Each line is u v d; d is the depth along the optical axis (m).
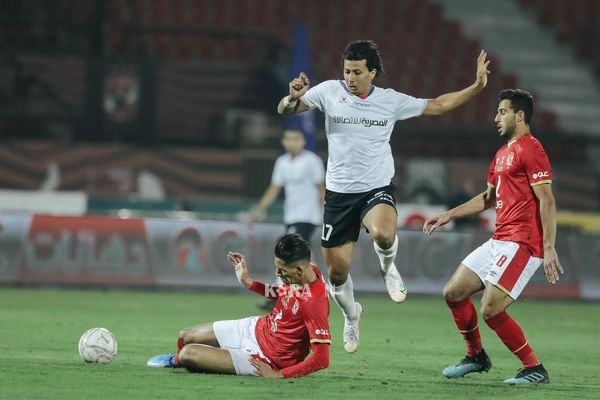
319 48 95.25
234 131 76.38
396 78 94.81
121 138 75.69
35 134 76.19
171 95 76.12
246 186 73.62
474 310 27.89
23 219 60.16
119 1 90.25
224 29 84.81
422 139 79.25
